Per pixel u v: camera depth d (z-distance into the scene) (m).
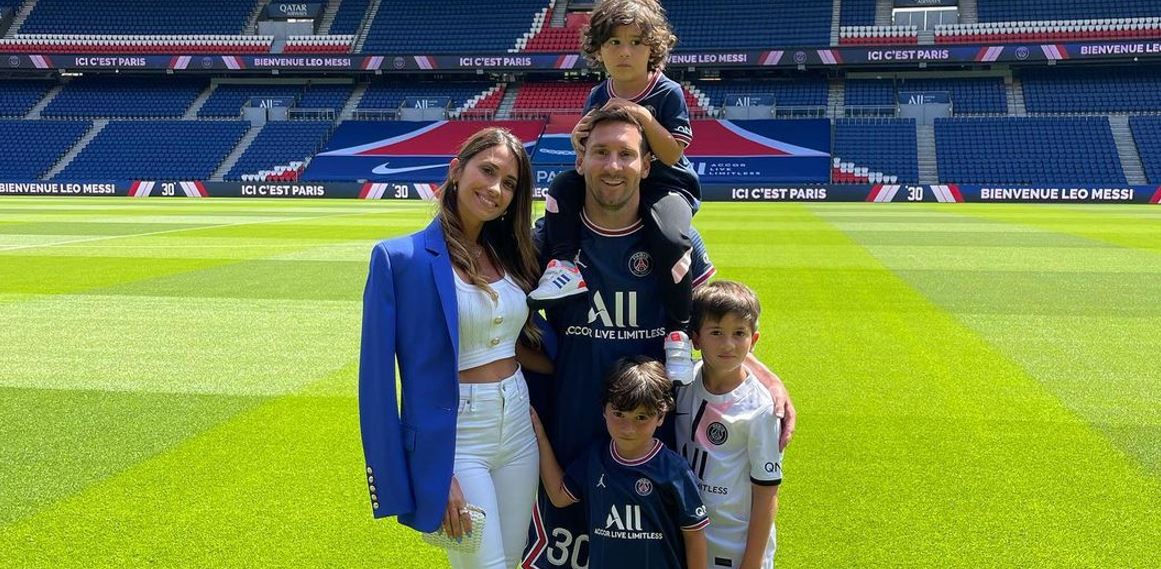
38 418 5.30
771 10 40.97
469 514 2.62
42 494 4.13
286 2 43.19
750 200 32.06
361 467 4.49
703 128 36.97
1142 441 4.87
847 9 40.31
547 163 35.84
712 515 2.84
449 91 41.50
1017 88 37.34
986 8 38.94
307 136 38.72
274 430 5.08
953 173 33.31
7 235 16.81
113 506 3.99
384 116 40.12
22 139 38.88
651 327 2.83
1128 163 32.41
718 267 12.03
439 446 2.61
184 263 12.42
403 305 2.62
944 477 4.35
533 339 2.96
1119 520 3.85
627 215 2.78
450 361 2.63
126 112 41.00
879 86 38.72
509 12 42.19
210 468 4.47
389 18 42.72
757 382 2.86
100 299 9.49
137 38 40.47
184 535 3.70
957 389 5.91
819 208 26.86
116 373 6.36
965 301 9.30
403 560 3.50
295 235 16.88
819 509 3.97
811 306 9.02
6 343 7.34
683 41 40.09
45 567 3.42
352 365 6.60
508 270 2.86
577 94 40.69
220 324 8.14
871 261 12.69
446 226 2.71
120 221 20.59
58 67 39.81
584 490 2.83
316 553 3.55
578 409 2.88
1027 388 5.93
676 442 2.94
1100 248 14.36
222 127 39.47
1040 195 29.98
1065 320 8.25
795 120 36.81
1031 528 3.77
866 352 6.99
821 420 5.26
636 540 2.72
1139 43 33.53
